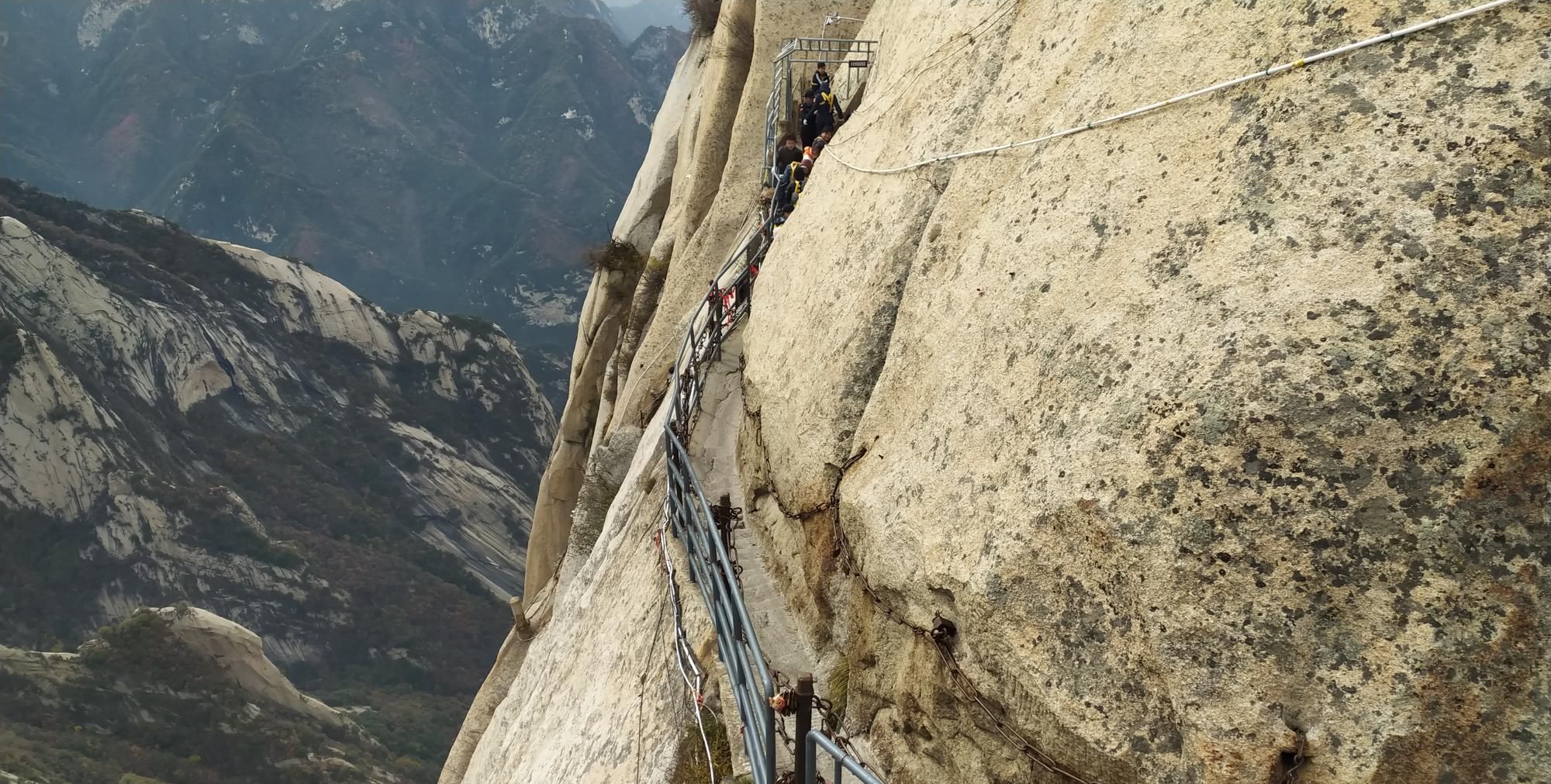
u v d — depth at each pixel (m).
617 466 18.69
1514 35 3.65
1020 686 4.55
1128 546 4.06
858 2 21.89
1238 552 3.77
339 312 150.38
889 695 5.99
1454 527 3.46
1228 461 3.85
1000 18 7.19
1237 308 4.01
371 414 143.50
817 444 7.23
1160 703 3.97
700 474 10.87
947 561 5.06
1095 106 5.20
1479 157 3.61
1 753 69.06
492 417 156.00
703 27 32.16
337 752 86.25
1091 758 4.21
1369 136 3.87
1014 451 4.82
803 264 9.00
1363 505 3.59
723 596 7.03
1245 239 4.10
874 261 7.34
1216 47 4.59
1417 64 3.84
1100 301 4.62
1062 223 5.07
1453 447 3.48
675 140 31.33
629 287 29.73
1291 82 4.18
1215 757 3.72
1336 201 3.88
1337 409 3.67
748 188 21.08
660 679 8.41
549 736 10.62
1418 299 3.61
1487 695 3.37
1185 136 4.57
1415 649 3.46
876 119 9.03
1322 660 3.60
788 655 7.44
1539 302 3.43
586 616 11.95
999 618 4.63
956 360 5.60
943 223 6.37
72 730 75.00
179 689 82.94
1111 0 5.51
